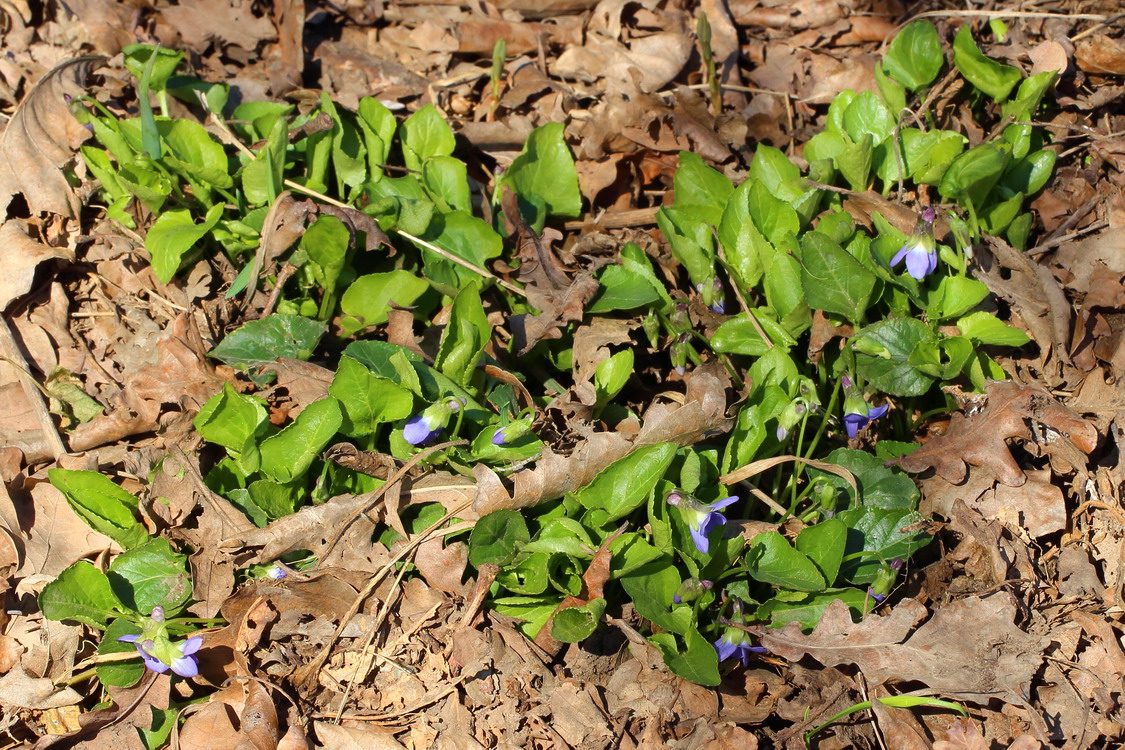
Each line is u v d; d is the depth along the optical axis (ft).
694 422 2.14
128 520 2.15
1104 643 2.12
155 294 2.34
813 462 2.18
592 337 2.29
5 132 2.38
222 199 2.38
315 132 2.35
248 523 2.12
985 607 2.10
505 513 2.09
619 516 2.11
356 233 2.30
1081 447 2.19
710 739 2.05
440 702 2.07
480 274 2.31
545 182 2.43
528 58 2.61
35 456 2.23
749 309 2.30
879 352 2.23
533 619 2.11
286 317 2.26
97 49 2.52
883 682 2.08
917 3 2.63
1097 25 2.52
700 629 2.12
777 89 2.60
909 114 2.44
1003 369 2.30
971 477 2.21
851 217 2.30
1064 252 2.37
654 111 2.48
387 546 2.13
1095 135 2.42
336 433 2.17
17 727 2.08
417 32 2.63
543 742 2.05
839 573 2.16
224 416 2.14
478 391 2.23
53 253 2.32
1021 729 2.07
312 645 2.10
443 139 2.43
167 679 2.08
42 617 2.13
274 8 2.61
